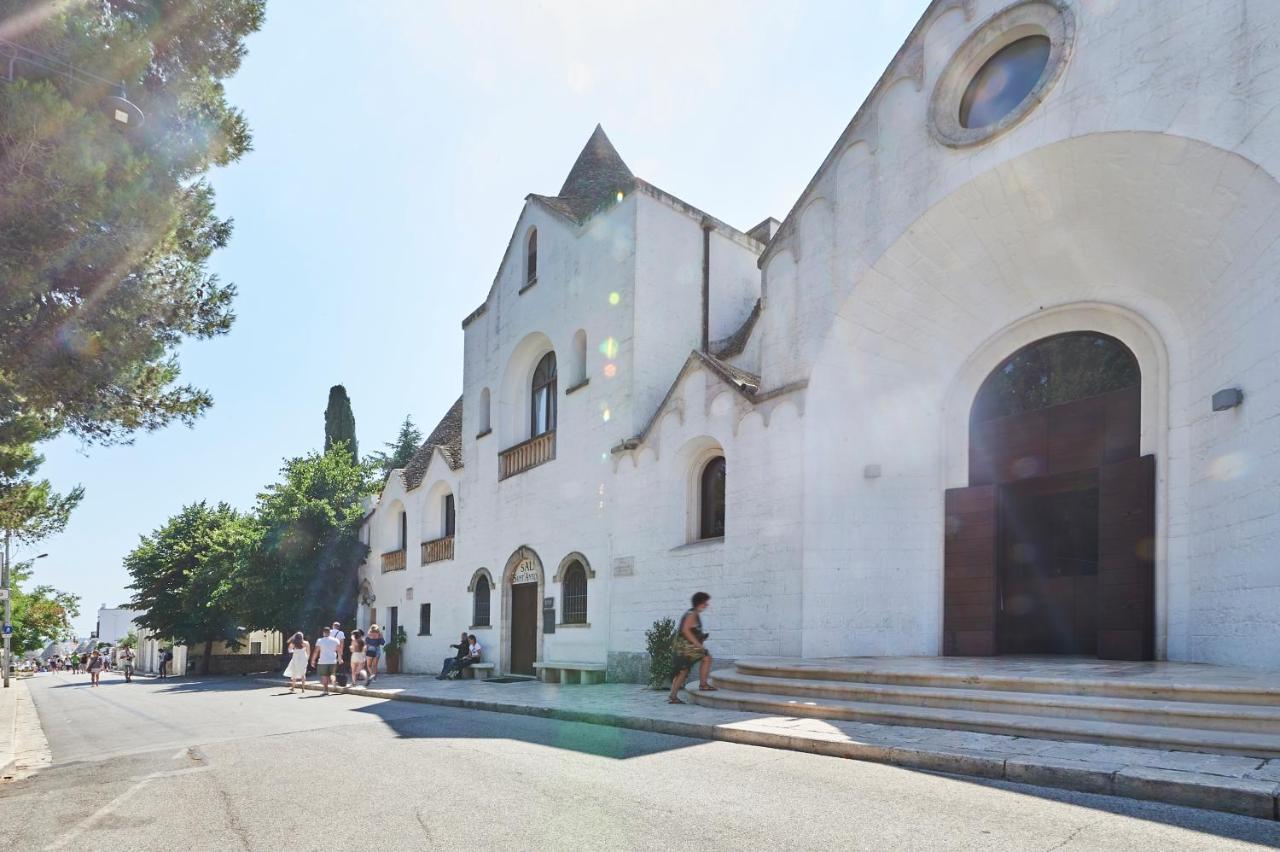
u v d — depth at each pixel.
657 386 17.91
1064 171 10.91
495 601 22.39
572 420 19.61
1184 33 9.62
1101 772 5.60
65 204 8.70
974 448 13.54
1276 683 7.21
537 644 20.55
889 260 13.07
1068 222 11.47
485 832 5.07
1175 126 9.55
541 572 20.27
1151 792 5.34
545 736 9.45
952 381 13.71
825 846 4.48
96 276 9.77
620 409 17.83
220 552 39.03
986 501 13.05
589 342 19.28
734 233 19.98
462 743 9.07
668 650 14.18
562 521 19.58
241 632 43.41
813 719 8.99
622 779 6.54
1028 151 11.06
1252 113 8.89
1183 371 11.03
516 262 23.31
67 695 27.73
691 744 8.32
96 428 12.41
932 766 6.55
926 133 12.59
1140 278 11.43
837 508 13.38
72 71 8.66
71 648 126.06
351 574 33.72
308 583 32.69
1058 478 12.57
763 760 7.23
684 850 4.50
